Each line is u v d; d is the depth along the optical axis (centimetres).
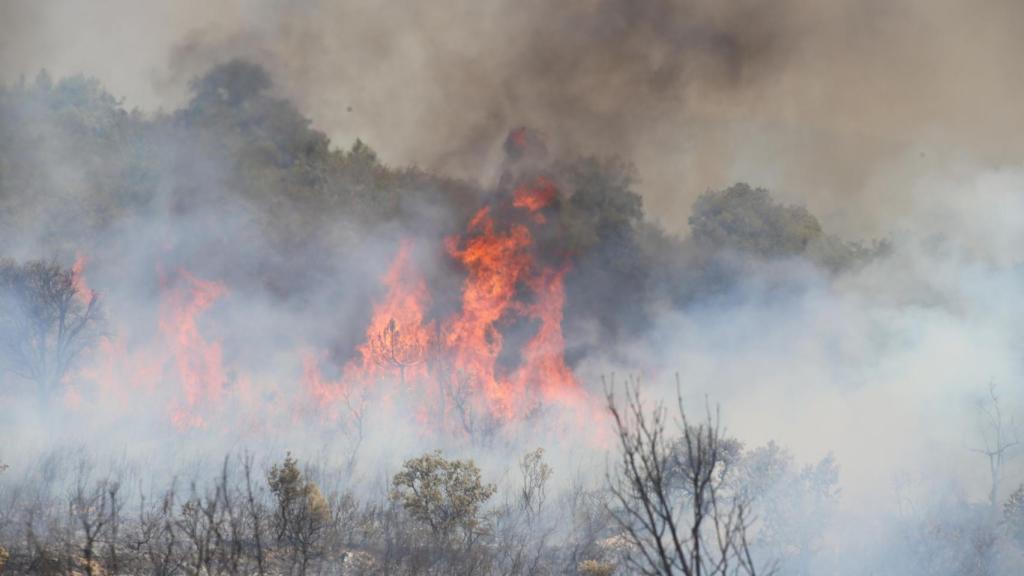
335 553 2475
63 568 2095
